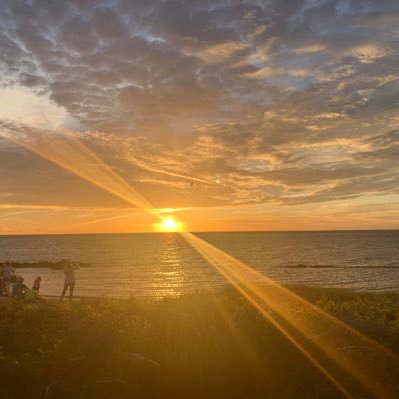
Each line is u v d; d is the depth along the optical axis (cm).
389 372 750
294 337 850
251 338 829
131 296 1338
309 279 5131
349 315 990
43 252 11331
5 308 1186
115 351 779
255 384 704
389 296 1590
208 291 1491
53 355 762
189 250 11844
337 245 13775
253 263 7431
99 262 7556
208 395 684
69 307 1148
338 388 697
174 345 798
